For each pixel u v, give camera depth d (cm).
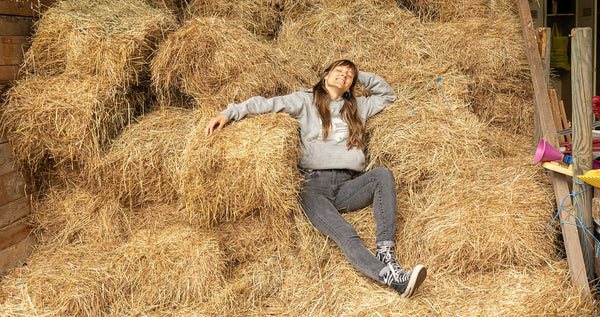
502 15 306
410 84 275
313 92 244
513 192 230
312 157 236
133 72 244
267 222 231
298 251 234
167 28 260
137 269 216
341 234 220
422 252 226
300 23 308
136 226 241
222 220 234
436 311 198
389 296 206
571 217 216
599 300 206
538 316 189
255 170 205
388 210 221
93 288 206
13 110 224
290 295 220
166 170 230
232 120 225
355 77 249
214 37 242
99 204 243
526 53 284
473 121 259
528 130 297
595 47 450
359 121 247
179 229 233
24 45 242
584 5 455
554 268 216
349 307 205
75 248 237
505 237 216
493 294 206
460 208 228
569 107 471
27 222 241
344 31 299
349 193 237
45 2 256
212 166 209
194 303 211
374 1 311
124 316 205
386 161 254
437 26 307
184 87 249
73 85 232
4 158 228
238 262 234
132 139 233
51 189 250
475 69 288
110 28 238
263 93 249
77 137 225
